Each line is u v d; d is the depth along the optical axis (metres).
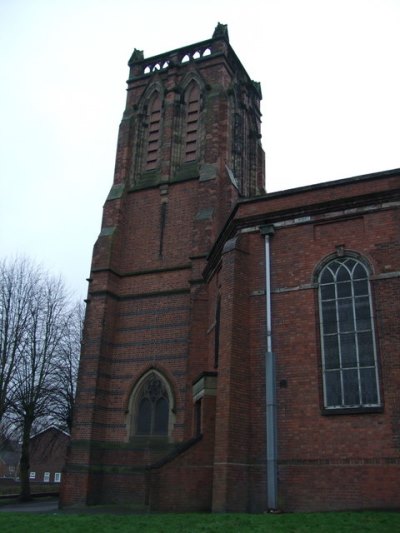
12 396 39.25
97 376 28.08
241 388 19.34
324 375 18.55
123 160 34.81
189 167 33.41
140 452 26.94
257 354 19.89
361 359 18.25
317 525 13.40
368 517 14.30
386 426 17.08
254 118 40.97
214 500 18.11
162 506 19.52
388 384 17.47
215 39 36.94
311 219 20.66
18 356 39.34
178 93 35.97
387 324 18.14
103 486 26.66
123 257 31.91
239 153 37.09
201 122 34.56
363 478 16.84
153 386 28.30
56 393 45.34
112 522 14.80
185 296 29.31
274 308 20.16
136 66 38.75
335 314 19.16
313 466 17.64
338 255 19.70
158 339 28.92
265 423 18.84
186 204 31.81
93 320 29.56
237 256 21.03
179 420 26.89
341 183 20.55
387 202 19.52
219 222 30.55
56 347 45.66
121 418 27.92
